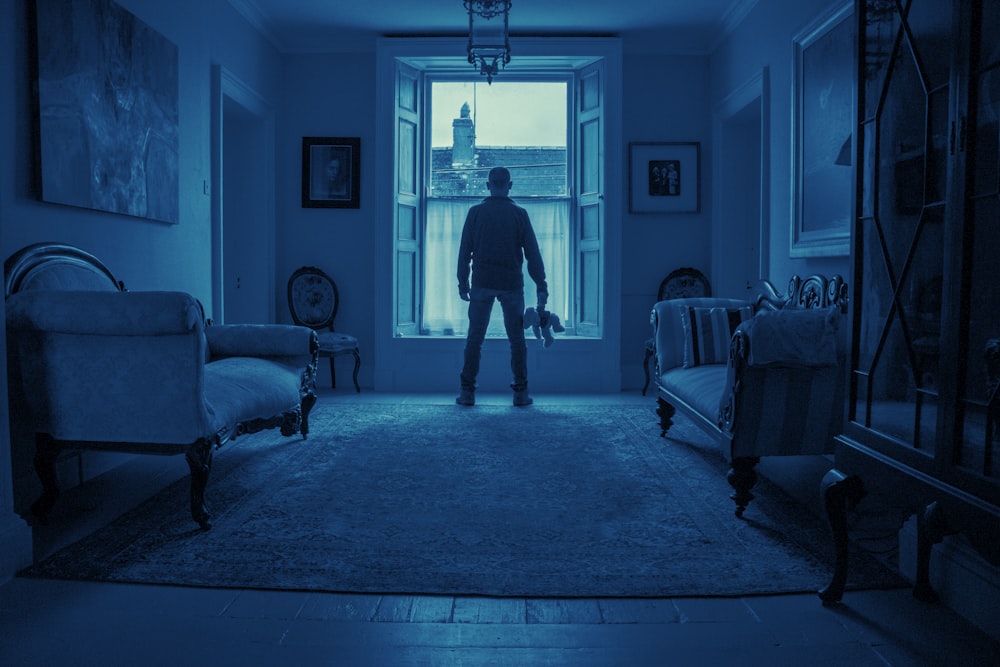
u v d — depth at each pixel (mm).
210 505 3178
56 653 1888
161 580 2340
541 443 4484
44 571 2402
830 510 2186
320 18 6383
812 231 4531
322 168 6984
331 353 6426
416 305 7133
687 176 7027
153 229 4320
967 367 1628
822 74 4363
